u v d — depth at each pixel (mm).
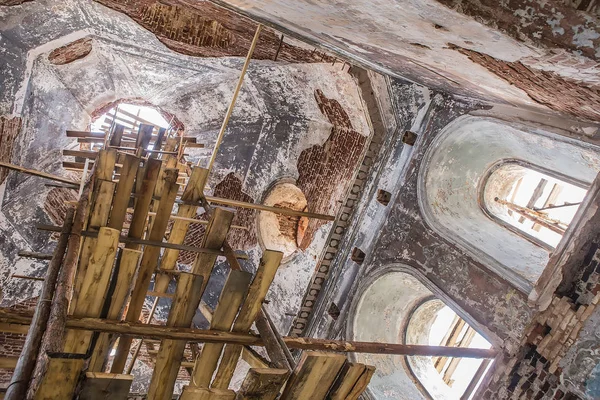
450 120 7910
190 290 3467
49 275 3520
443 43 3270
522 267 6938
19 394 2373
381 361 8438
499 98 5938
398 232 8430
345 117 9570
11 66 8859
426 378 8609
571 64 2602
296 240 11461
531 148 7090
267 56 9477
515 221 8586
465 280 7223
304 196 11375
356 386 3148
